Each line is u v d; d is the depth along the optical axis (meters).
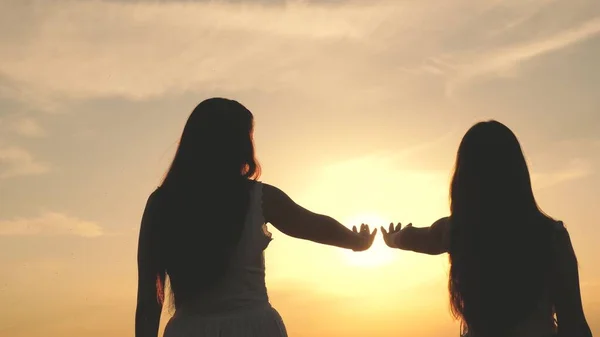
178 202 3.29
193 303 3.26
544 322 3.50
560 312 3.48
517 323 3.49
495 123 3.61
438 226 3.81
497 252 3.51
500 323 3.50
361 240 3.63
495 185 3.54
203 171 3.30
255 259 3.31
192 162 3.32
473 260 3.55
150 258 3.34
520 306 3.48
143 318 3.36
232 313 3.25
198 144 3.32
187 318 3.26
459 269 3.60
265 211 3.38
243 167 3.41
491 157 3.55
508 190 3.54
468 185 3.59
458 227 3.62
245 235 3.29
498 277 3.50
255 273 3.31
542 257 3.49
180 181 3.32
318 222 3.48
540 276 3.48
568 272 3.48
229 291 3.25
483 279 3.52
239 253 3.27
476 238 3.55
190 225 3.25
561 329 3.49
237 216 3.27
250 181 3.39
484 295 3.52
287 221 3.43
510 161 3.56
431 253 3.87
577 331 3.47
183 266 3.24
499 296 3.50
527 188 3.57
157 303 3.37
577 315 3.47
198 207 3.26
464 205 3.60
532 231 3.51
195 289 3.24
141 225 3.39
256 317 3.27
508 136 3.59
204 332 3.23
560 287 3.47
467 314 3.57
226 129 3.33
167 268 3.32
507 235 3.51
